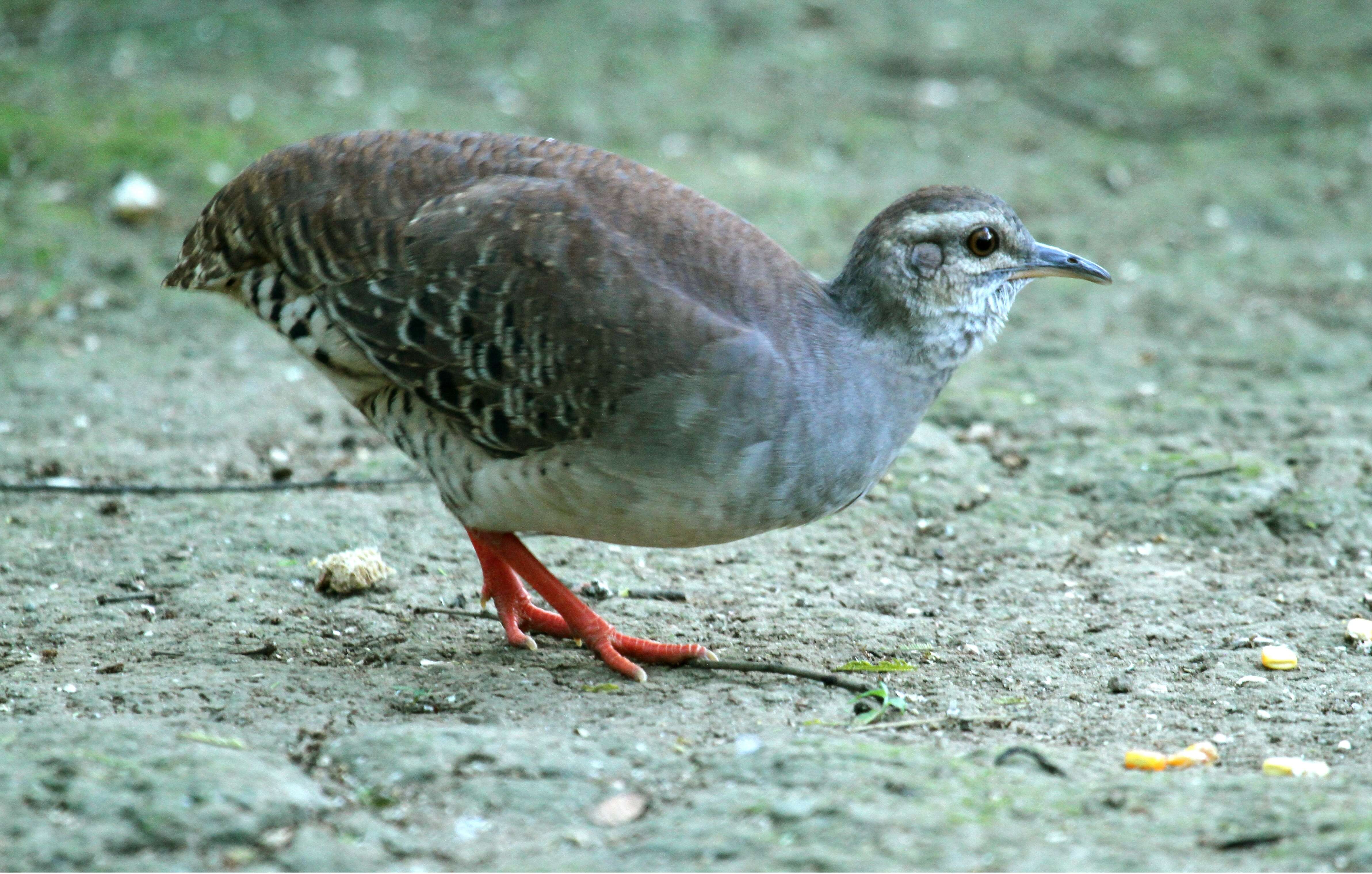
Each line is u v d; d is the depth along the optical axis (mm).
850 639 9656
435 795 7172
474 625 9805
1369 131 21094
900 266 8773
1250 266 17188
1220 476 12227
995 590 10609
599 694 8625
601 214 8688
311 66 22469
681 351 8297
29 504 11461
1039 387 14273
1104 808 7023
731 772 7375
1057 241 17797
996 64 23734
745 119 21219
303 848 6625
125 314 15336
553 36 24312
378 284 8703
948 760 7523
